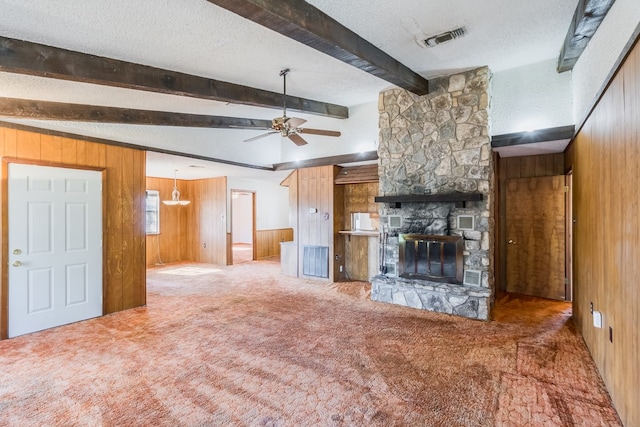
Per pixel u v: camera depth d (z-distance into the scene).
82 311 4.20
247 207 13.88
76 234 4.18
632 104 1.97
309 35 2.66
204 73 3.58
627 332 2.06
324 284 6.21
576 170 3.81
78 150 4.24
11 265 3.66
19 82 3.17
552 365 2.91
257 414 2.23
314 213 6.69
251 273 7.38
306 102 5.09
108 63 2.99
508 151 4.87
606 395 2.45
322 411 2.27
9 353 3.21
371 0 2.58
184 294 5.47
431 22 2.97
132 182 4.80
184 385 2.60
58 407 2.32
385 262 5.08
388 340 3.48
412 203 4.79
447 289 4.34
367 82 4.53
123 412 2.26
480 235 4.24
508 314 4.32
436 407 2.31
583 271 3.45
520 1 2.68
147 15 2.39
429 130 4.63
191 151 5.86
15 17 2.27
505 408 2.30
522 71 4.22
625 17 2.17
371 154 5.79
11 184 3.68
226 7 2.19
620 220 2.20
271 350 3.24
